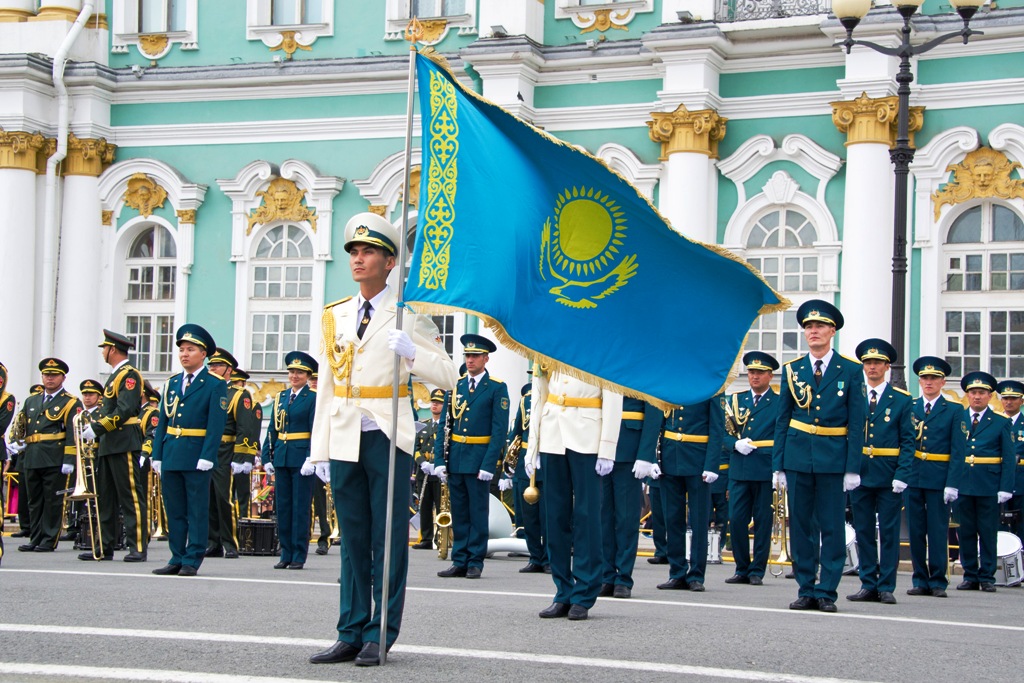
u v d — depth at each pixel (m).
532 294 9.36
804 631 9.98
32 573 13.51
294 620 9.95
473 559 14.95
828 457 11.83
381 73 25.47
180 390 14.06
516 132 9.30
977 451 15.56
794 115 23.41
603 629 9.77
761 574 15.05
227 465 17.34
